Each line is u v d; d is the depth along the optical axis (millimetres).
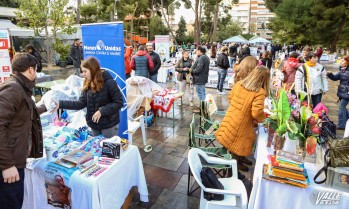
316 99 4414
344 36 23047
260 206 1785
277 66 11383
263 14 90125
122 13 25906
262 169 1853
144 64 5977
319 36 23641
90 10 24250
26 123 1697
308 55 4656
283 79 5008
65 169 1925
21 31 13055
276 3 34281
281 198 1723
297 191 1681
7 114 1543
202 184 1980
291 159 1795
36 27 13352
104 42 3311
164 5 36250
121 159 2111
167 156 3711
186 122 5234
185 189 2875
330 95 8102
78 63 10109
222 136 2646
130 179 2312
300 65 4816
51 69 13453
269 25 34156
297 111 2031
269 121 2164
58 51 14258
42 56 15109
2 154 1545
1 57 3764
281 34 29953
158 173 3229
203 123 3730
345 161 1587
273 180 1710
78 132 2502
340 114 4812
